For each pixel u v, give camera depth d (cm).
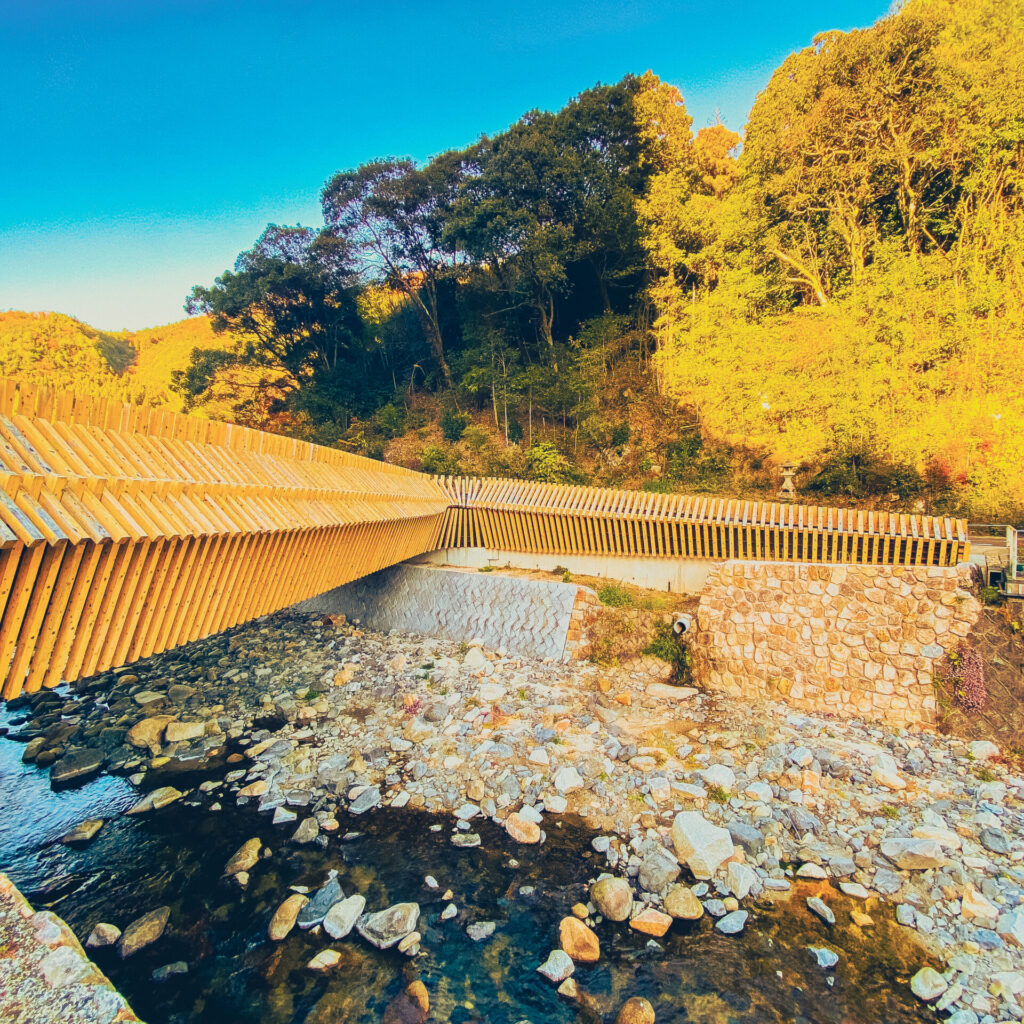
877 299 1641
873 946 523
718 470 1717
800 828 672
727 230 1947
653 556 1295
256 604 770
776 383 1716
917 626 925
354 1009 472
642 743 859
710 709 972
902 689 921
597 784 763
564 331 2420
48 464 486
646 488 1728
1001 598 916
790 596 1023
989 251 1555
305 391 2569
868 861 620
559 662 1162
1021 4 1556
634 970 505
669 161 2170
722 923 547
